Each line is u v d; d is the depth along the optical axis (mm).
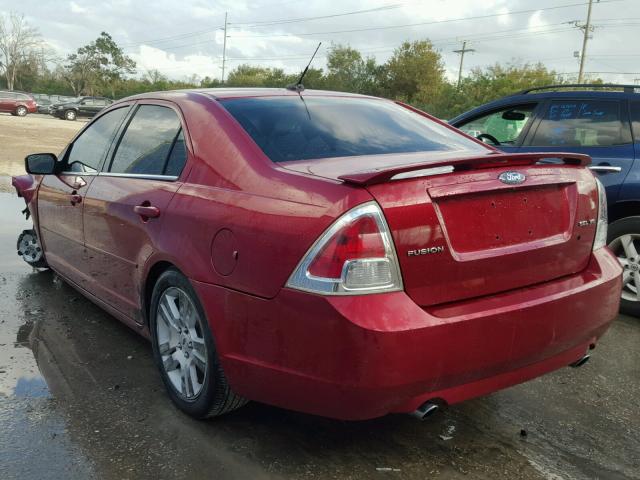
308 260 2355
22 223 8008
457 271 2461
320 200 2410
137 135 3799
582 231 2922
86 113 39719
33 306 4777
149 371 3678
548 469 2764
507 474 2715
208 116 3213
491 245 2574
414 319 2305
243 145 2938
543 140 5398
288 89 3707
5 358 3812
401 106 3969
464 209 2504
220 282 2691
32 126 28672
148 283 3367
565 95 5383
